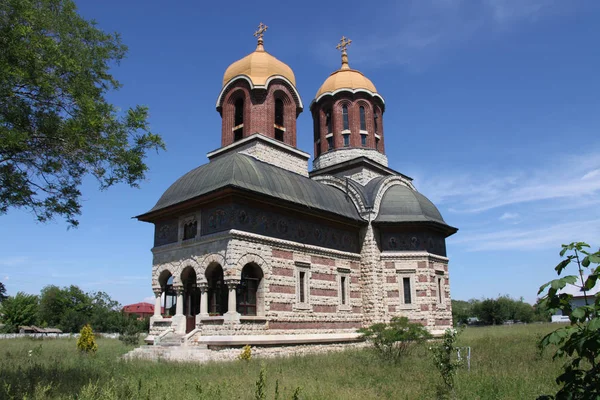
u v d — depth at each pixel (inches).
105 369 807.7
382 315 1403.8
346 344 1321.4
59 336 2536.9
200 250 1147.3
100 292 4185.5
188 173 1322.6
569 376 269.0
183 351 1037.8
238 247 1079.6
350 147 1685.5
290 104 1505.9
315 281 1275.8
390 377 727.1
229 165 1179.9
